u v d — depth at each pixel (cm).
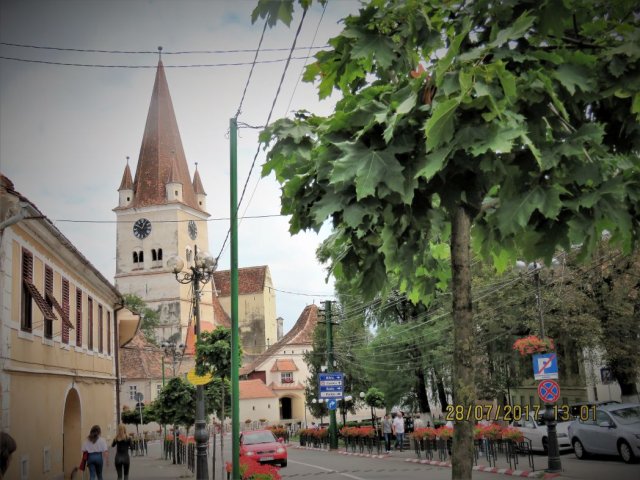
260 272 12862
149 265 9938
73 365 2184
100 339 2745
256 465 1416
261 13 526
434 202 535
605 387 3691
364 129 448
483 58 444
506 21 472
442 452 2573
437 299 3225
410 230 527
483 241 566
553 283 2795
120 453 1905
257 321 12588
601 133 449
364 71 548
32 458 1675
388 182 441
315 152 501
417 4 482
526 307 2967
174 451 3181
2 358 1461
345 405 5222
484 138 423
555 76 456
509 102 422
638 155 526
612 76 475
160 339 9656
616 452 2006
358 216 456
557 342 3181
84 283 2420
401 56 494
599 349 2969
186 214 10312
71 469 2208
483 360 3338
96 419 2588
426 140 429
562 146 453
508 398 3856
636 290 2734
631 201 495
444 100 434
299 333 10006
